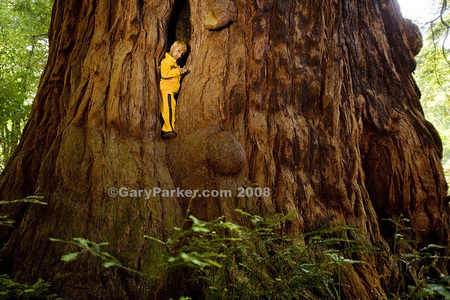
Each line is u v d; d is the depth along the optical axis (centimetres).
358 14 498
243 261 262
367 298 315
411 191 436
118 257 269
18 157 371
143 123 358
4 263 275
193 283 268
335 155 403
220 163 345
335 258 231
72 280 249
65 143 327
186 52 435
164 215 309
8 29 928
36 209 300
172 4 418
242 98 387
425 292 188
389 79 490
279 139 386
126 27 380
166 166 358
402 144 448
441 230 429
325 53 430
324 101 414
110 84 357
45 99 416
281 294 221
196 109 380
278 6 407
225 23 397
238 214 339
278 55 403
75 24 432
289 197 364
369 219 401
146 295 253
